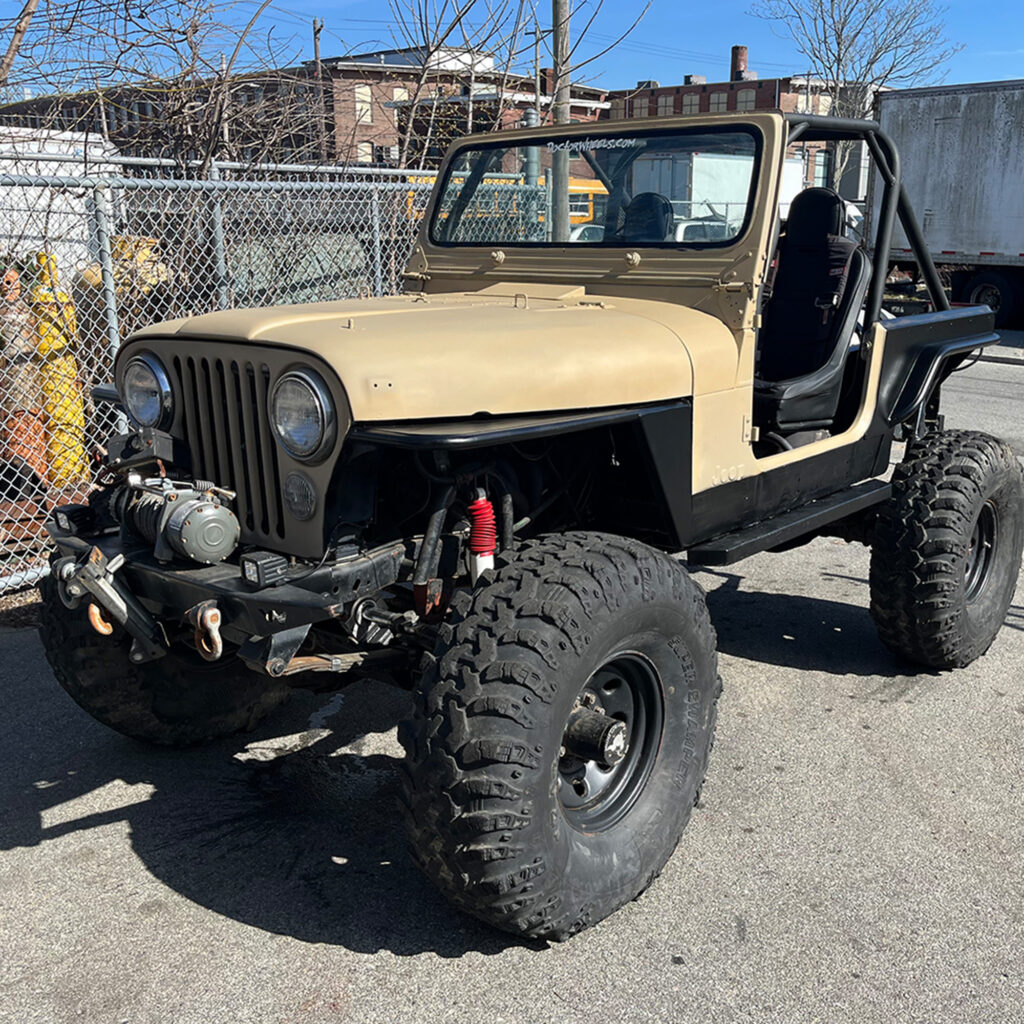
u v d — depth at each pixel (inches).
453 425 95.8
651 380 112.7
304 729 146.8
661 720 109.3
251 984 95.6
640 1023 90.4
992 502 161.2
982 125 605.9
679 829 109.8
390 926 103.7
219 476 107.3
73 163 245.3
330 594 96.1
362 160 331.6
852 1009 92.1
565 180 147.2
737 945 100.6
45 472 203.6
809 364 163.6
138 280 219.8
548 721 91.0
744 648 172.7
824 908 106.0
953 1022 90.6
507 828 89.4
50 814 124.3
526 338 106.4
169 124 273.1
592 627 94.3
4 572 195.2
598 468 126.9
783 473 136.9
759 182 126.3
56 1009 92.5
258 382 99.6
